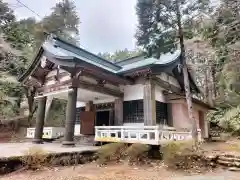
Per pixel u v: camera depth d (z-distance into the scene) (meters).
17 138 17.27
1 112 18.20
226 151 9.15
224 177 6.06
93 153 8.49
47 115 21.69
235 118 16.45
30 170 6.26
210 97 22.30
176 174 6.47
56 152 7.22
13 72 20.16
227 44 13.99
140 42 11.38
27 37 22.88
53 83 11.79
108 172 6.55
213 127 19.67
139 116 11.77
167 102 13.14
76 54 12.42
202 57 19.94
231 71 15.19
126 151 8.60
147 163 7.97
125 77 11.87
